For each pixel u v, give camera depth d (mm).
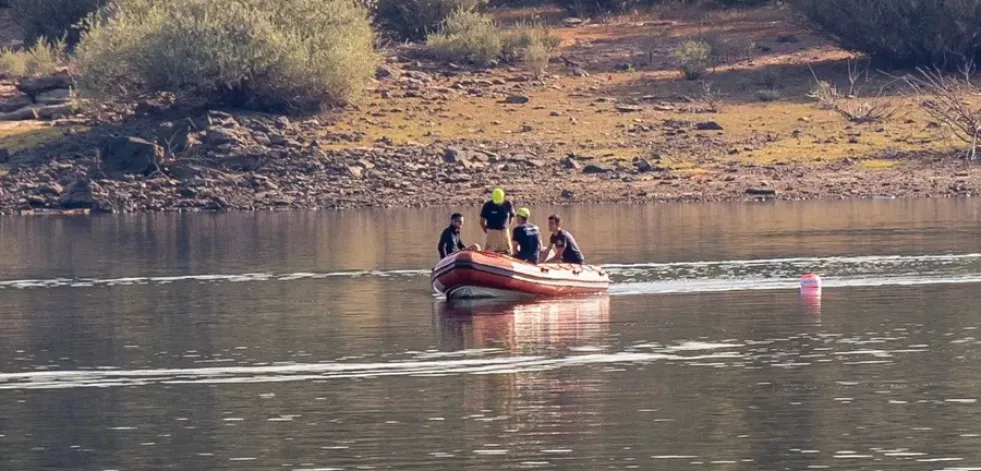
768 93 178125
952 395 54469
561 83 186875
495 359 63625
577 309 78250
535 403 54656
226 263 104000
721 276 90562
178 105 171500
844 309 75688
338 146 162375
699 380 58188
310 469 46438
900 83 181625
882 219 124062
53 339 71500
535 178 154875
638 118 171750
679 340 67438
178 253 111625
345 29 177000
